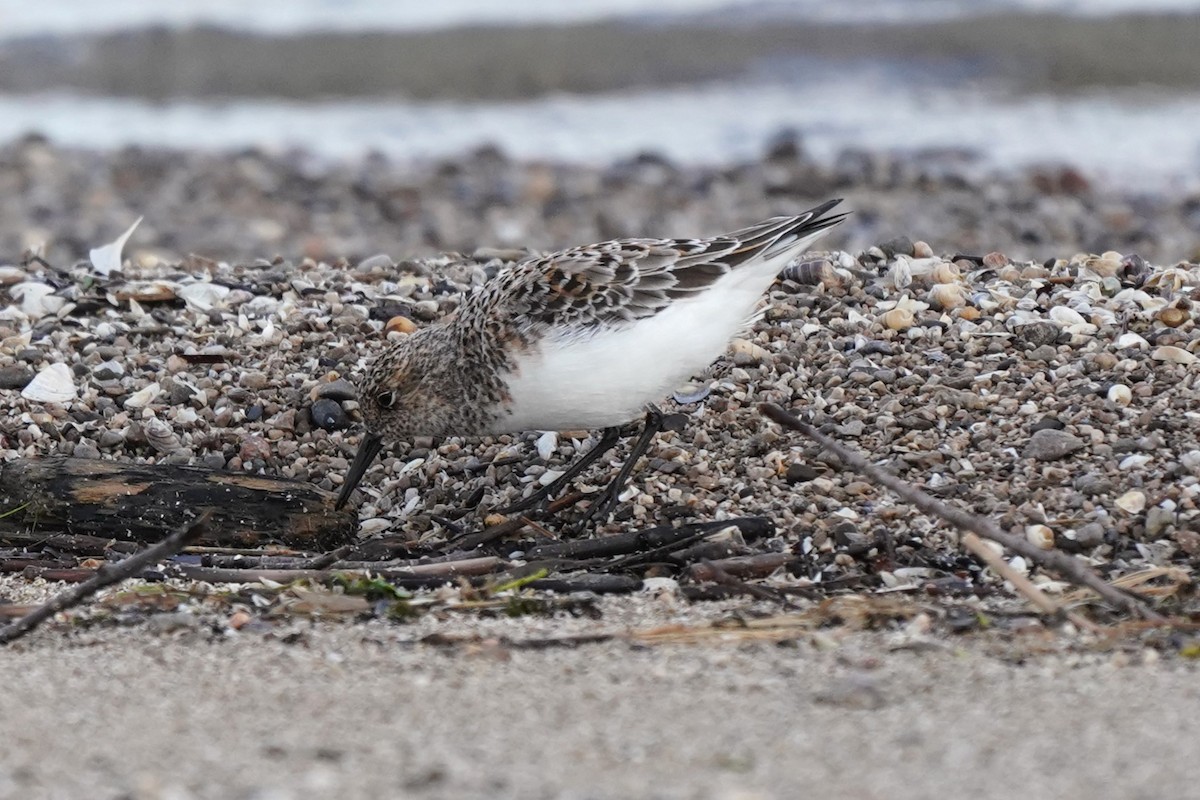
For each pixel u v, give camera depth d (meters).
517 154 28.98
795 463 11.27
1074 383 11.77
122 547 10.81
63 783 6.62
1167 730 7.15
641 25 38.06
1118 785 6.52
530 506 11.46
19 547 10.99
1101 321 12.59
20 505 11.14
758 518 10.68
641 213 24.67
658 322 10.39
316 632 9.04
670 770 6.72
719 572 9.77
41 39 37.31
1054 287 13.38
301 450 12.20
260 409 12.48
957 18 37.62
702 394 12.23
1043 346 12.28
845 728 7.24
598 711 7.53
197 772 6.74
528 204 25.34
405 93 34.31
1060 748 6.94
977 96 32.84
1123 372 11.86
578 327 10.38
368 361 12.89
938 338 12.64
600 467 11.81
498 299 10.70
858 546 10.25
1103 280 13.36
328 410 12.45
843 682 7.77
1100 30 36.47
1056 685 7.86
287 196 25.95
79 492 11.11
